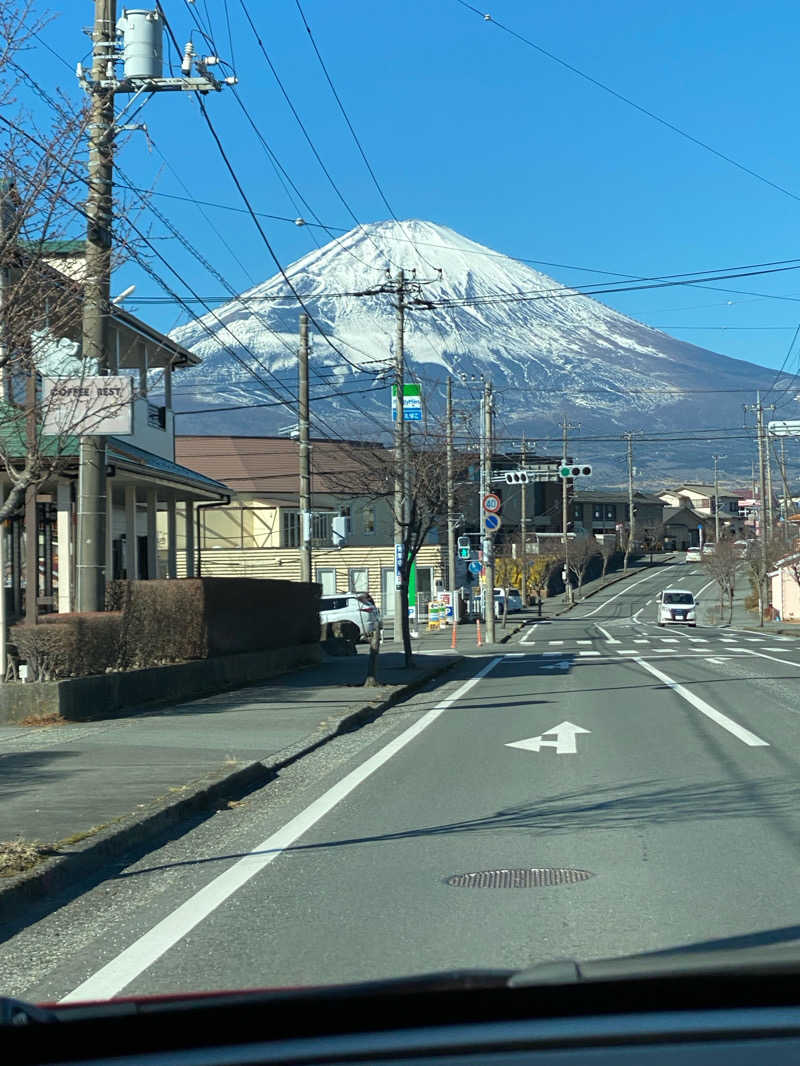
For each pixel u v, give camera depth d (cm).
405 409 3478
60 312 1008
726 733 1484
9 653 1775
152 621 2005
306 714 1758
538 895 697
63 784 1097
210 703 1930
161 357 3089
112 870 824
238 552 6250
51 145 926
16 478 945
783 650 3634
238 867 815
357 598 4506
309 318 3200
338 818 989
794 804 976
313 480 6706
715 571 7544
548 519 11569
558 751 1354
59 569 2534
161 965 583
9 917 691
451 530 5259
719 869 749
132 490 2816
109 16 1516
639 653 3569
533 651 3844
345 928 639
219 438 6800
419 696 2261
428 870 779
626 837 862
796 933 595
